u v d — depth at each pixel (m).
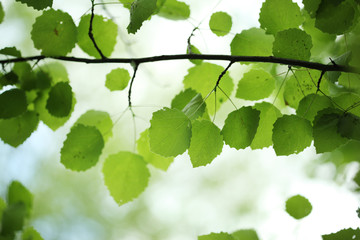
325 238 1.16
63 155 1.21
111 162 1.24
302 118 1.15
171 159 1.24
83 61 1.19
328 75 1.18
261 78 1.21
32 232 1.28
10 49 1.21
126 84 1.23
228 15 1.23
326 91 1.20
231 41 1.22
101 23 1.21
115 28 1.22
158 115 1.14
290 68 1.16
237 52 1.22
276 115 1.19
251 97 1.22
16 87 1.24
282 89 1.38
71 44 1.19
